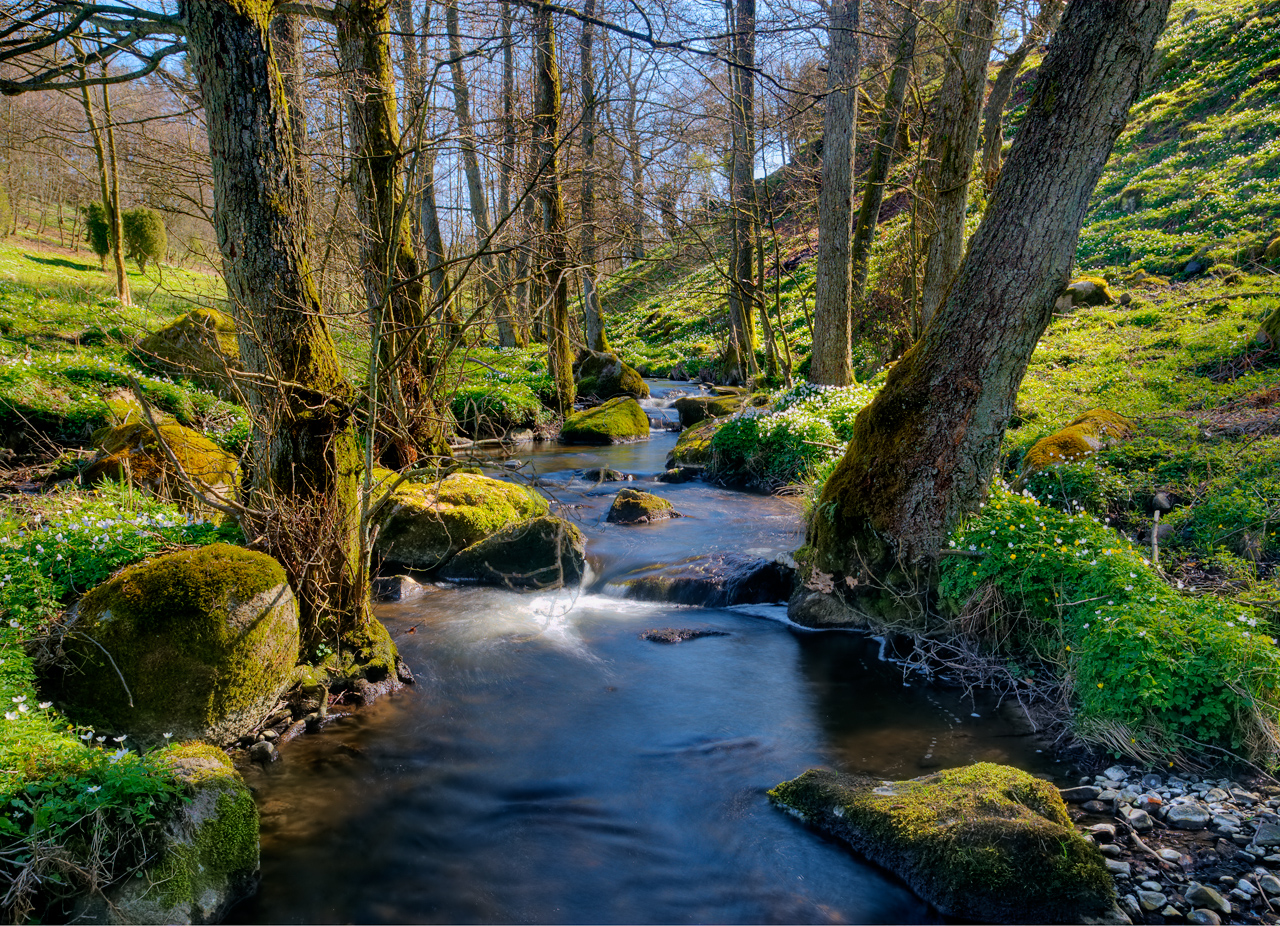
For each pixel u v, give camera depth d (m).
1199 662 4.72
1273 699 4.62
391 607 7.51
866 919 3.68
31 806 3.34
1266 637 4.88
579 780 4.81
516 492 9.73
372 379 5.31
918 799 4.16
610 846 4.23
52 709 4.30
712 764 4.97
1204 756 4.64
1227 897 3.57
